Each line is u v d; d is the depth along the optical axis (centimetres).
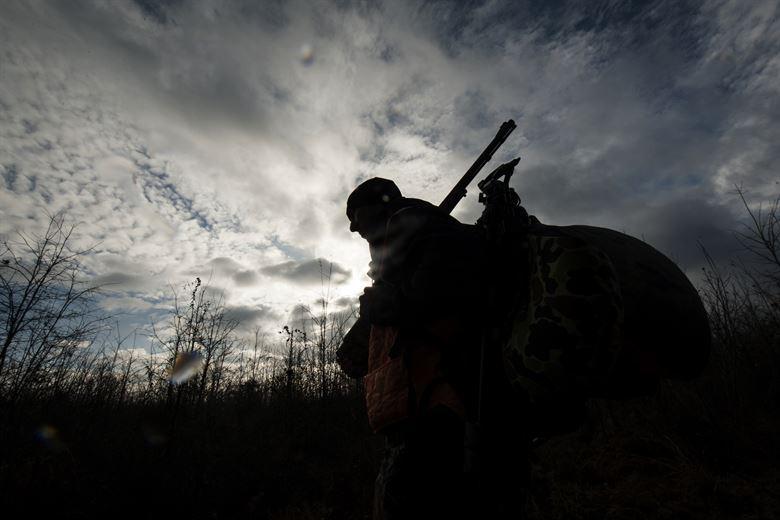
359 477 363
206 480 338
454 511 107
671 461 342
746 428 349
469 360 111
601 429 412
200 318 474
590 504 302
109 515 288
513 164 119
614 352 89
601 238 114
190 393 455
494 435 105
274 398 538
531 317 96
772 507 270
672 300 100
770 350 400
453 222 128
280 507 339
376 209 151
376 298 127
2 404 340
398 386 117
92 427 372
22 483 275
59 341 399
